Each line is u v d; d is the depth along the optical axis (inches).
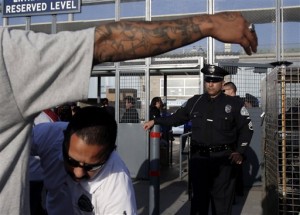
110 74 370.3
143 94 341.1
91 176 63.8
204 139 180.5
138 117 339.6
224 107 179.5
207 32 45.9
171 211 241.4
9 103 46.1
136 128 335.6
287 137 178.9
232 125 179.0
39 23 372.2
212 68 183.2
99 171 64.2
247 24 46.2
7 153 48.4
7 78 45.5
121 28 46.8
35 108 47.5
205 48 334.6
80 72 46.8
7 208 49.4
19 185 50.1
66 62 46.3
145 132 333.1
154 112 348.5
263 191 244.5
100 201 66.2
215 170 178.7
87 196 66.6
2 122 46.9
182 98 592.4
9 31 47.3
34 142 81.1
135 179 333.7
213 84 180.7
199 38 46.6
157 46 46.6
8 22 355.3
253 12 345.1
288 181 181.5
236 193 277.3
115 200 65.2
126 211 65.5
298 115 176.1
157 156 181.5
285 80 179.3
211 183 180.5
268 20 344.2
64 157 62.6
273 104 194.5
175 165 414.9
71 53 46.0
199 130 182.1
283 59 339.9
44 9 312.2
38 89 46.4
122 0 352.5
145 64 341.4
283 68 179.3
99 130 58.7
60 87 46.9
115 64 346.3
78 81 46.8
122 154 338.6
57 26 367.6
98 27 47.6
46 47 46.2
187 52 334.3
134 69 343.3
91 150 58.9
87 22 365.4
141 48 46.7
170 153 425.1
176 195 281.3
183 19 47.3
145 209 242.2
